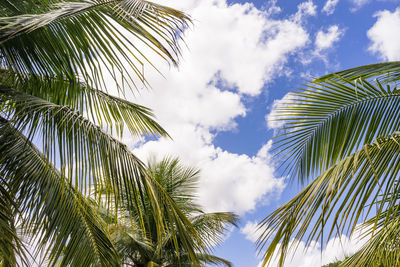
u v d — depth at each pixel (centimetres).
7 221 343
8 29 281
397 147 206
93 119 474
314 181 225
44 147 329
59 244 378
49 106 338
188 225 376
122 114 489
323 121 282
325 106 275
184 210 1025
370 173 208
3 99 347
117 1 315
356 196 204
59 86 438
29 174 376
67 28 348
